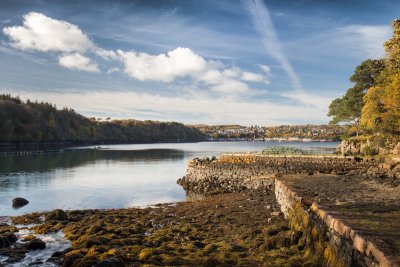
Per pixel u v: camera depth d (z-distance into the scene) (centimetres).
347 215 1103
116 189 4125
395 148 3616
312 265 1102
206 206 2667
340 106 6147
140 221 2181
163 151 12325
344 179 2298
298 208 1498
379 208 1227
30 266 1389
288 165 3703
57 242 1750
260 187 3506
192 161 4616
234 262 1241
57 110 16950
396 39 4109
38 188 4134
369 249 792
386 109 4203
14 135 12731
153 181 4803
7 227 2153
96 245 1512
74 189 4097
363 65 5603
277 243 1377
